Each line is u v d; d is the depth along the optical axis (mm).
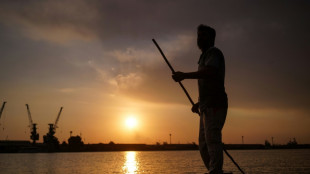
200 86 2912
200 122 3076
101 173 31516
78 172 32625
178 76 2770
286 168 34719
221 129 2811
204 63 2873
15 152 130625
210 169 2750
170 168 37969
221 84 2838
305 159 55781
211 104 2791
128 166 42781
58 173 31297
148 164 47219
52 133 133125
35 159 67688
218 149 2732
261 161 49844
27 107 126125
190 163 49469
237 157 67000
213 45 2996
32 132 130125
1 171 33562
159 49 3389
